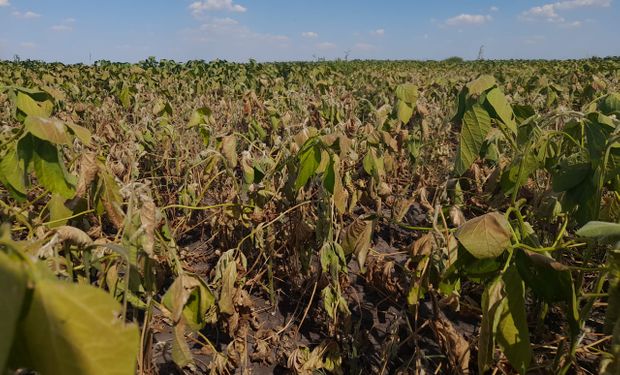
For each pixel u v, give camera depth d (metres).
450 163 4.19
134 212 1.57
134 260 1.48
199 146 4.77
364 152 3.28
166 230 2.10
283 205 2.71
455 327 2.55
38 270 0.56
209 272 3.14
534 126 2.13
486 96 1.71
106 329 0.55
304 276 2.77
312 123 4.05
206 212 3.64
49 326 0.55
